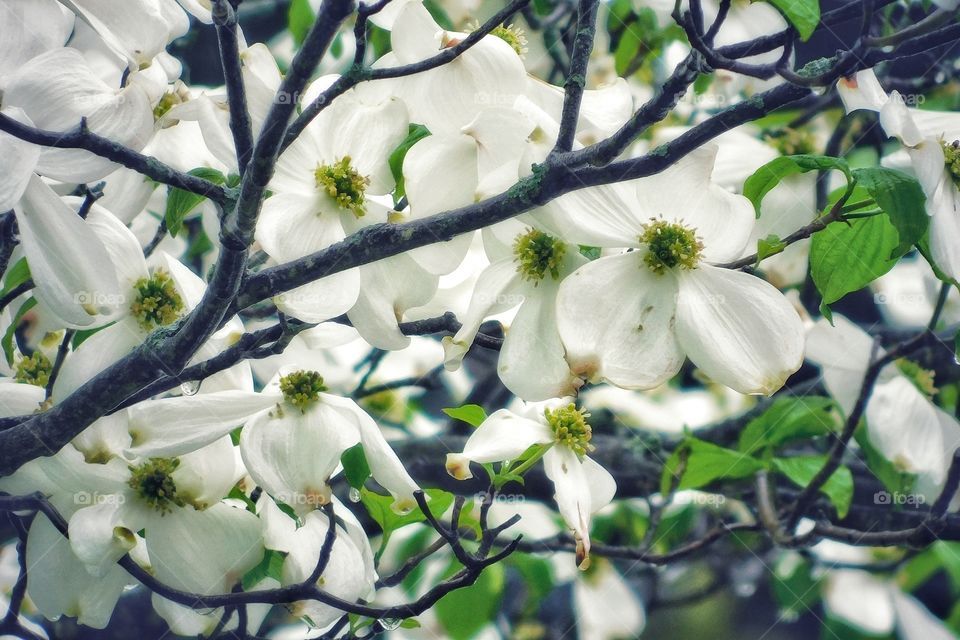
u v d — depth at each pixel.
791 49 0.66
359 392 0.91
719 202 0.71
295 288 0.70
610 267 0.71
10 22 0.70
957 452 0.80
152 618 0.90
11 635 0.75
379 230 0.70
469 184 0.71
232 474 0.73
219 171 0.77
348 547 0.74
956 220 0.71
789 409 0.86
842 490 0.85
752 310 0.70
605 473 0.74
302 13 0.89
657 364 0.70
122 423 0.72
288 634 0.89
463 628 0.90
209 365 0.71
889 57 0.66
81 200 0.75
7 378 0.75
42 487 0.73
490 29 0.68
